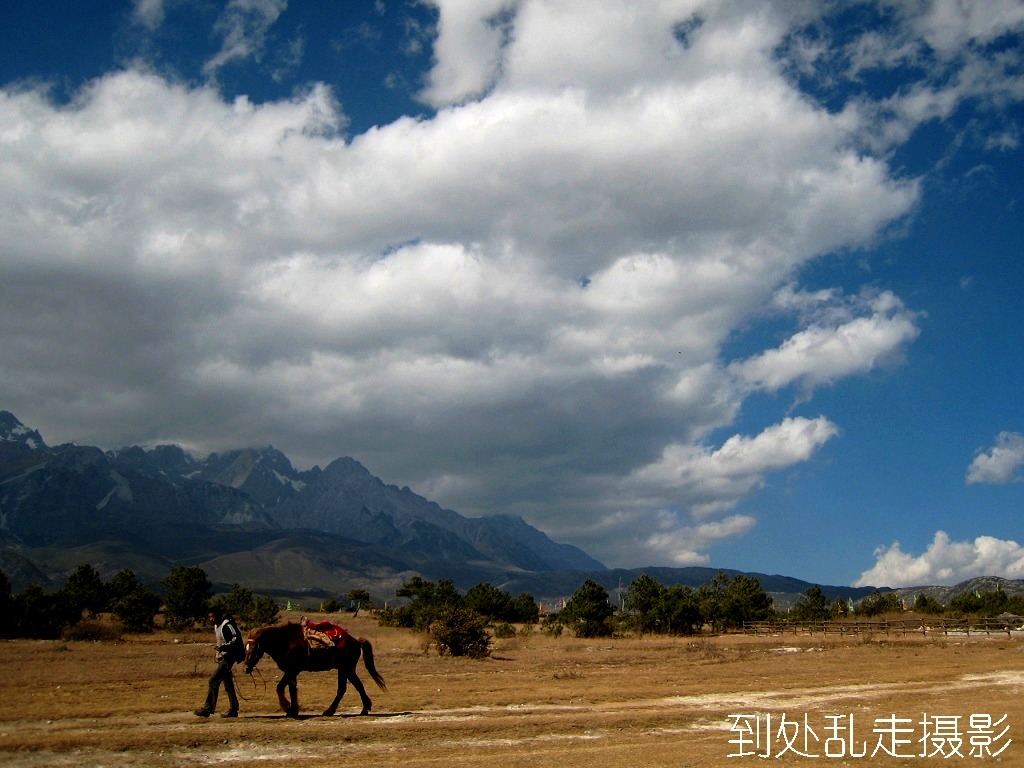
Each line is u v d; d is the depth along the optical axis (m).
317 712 20.86
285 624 19.89
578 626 67.56
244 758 15.83
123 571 78.94
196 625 70.31
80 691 22.73
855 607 102.50
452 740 18.06
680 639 62.34
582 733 19.42
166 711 19.67
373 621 90.75
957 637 61.16
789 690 28.03
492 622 86.44
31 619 50.22
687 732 20.05
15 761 14.87
